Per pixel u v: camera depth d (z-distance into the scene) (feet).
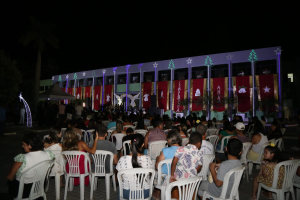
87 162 14.07
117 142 21.01
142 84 89.35
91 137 25.14
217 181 10.65
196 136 11.18
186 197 9.44
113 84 99.96
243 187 16.81
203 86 74.54
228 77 70.74
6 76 57.67
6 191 14.71
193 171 10.77
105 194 15.03
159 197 13.84
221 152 20.81
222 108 68.44
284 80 86.38
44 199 10.61
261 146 18.30
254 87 67.82
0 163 21.74
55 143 14.19
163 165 12.44
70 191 15.23
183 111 76.48
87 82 111.45
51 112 56.95
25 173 9.77
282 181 12.23
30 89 119.34
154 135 17.97
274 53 63.93
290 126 69.36
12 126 57.00
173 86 81.05
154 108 66.44
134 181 10.39
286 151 30.94
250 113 66.03
